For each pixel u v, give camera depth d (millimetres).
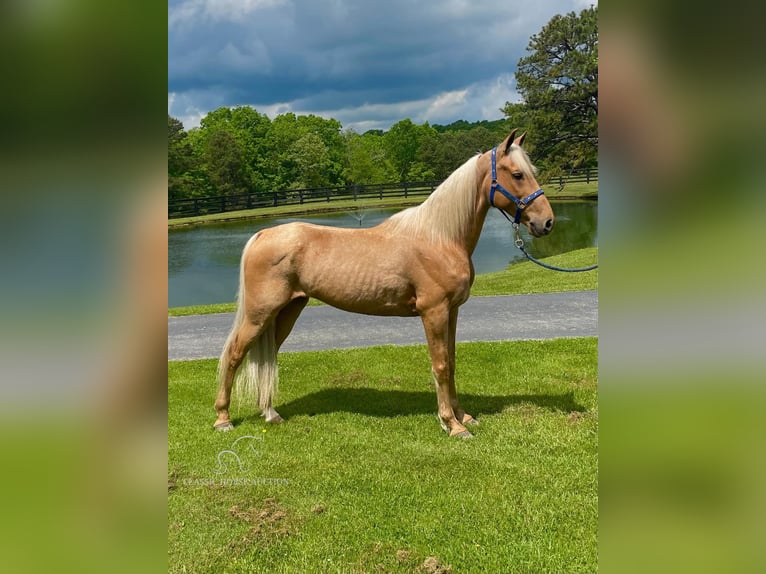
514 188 3520
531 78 24625
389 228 3764
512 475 3162
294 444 3654
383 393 4637
